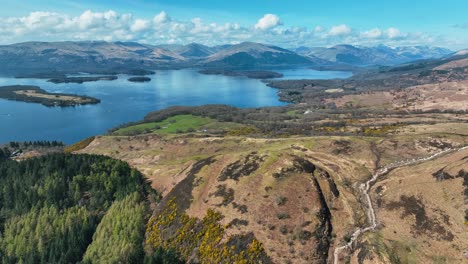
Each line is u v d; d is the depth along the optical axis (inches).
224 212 3243.1
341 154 4466.0
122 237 3380.9
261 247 2775.6
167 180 4544.8
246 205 3235.7
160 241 3297.2
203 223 3218.5
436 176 3216.0
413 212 2920.8
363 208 3213.6
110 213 3796.8
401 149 4421.8
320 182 3543.3
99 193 4259.4
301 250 2726.4
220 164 4077.3
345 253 2699.3
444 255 2437.3
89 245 3425.2
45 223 3747.5
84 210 3944.4
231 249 2837.1
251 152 4200.3
